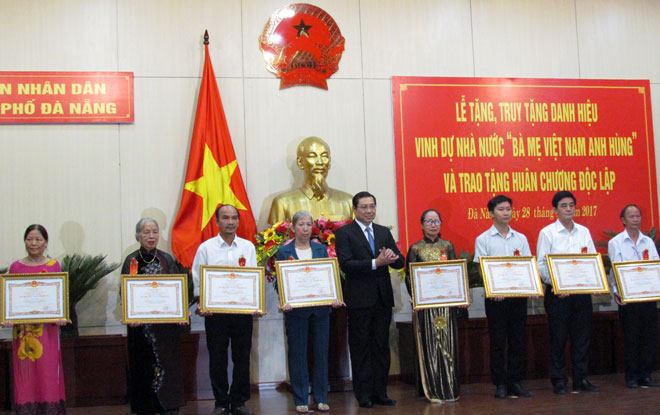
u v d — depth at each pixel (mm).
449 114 7250
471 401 5289
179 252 6348
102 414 5324
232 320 4922
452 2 7445
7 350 5684
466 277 5285
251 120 6938
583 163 7457
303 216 5125
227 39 6973
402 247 7008
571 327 5590
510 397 5398
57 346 4906
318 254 5176
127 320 4676
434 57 7344
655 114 7734
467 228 7156
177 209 6734
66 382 5672
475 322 6297
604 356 6574
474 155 7246
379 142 7137
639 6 7852
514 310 5418
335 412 5020
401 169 7094
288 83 7023
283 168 6953
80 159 6633
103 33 6785
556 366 5527
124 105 6727
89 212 6609
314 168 6555
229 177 6578
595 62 7672
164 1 6906
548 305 5582
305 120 7031
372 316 5250
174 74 6855
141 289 4766
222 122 6695
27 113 6551
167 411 4762
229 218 5008
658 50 7844
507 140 7328
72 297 6016
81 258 6199
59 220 6551
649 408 4781
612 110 7586
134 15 6848
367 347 5188
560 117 7473
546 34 7605
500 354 5445
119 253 6609
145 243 4898
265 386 6598
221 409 4887
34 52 6645
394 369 6855
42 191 6547
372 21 7258
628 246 5871
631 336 5695
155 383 4758
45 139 6594
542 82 7473
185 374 5965
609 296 7371
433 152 7176
